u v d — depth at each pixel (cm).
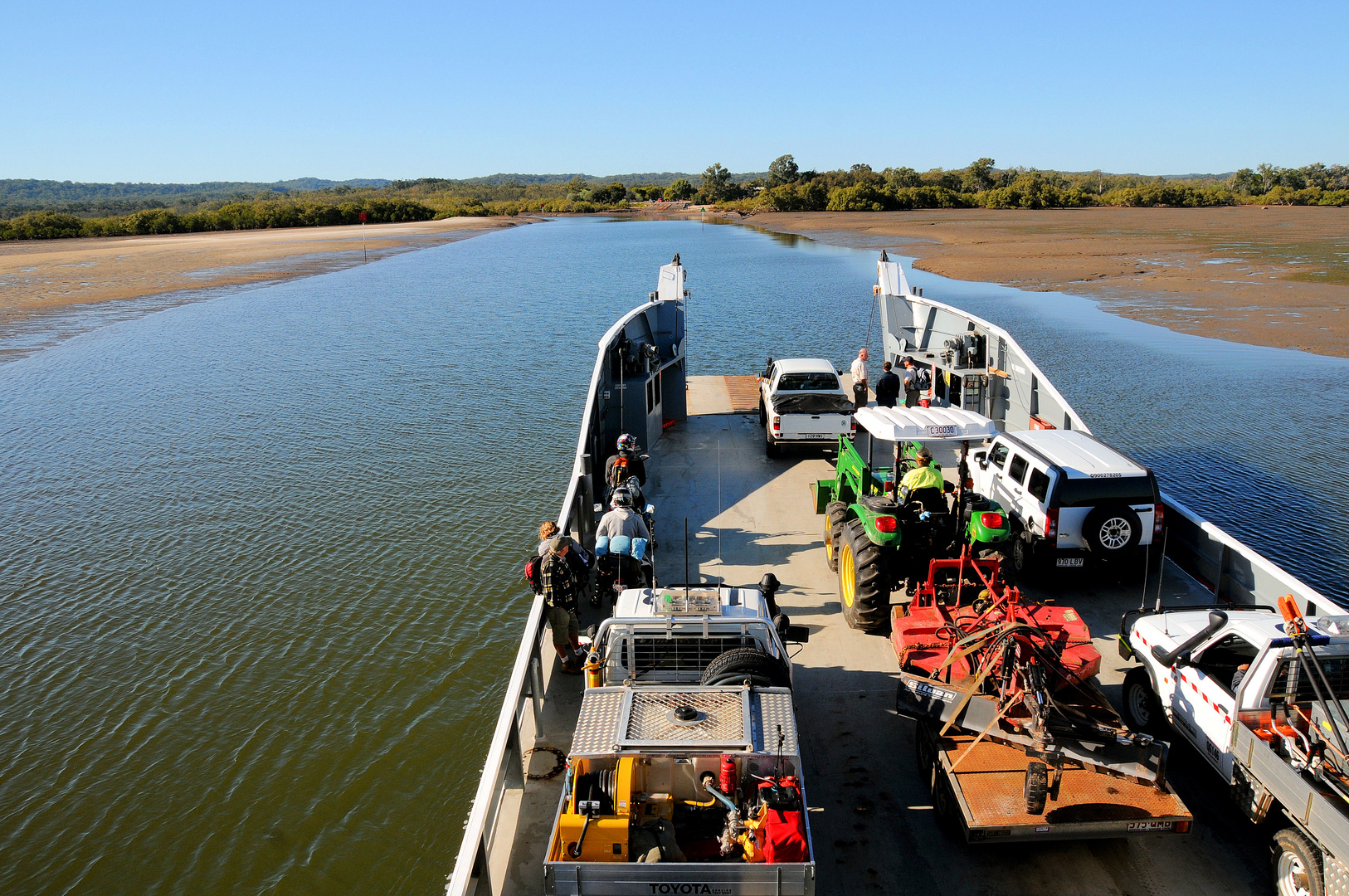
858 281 5362
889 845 579
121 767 1088
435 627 1393
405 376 3086
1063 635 645
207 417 2575
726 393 1955
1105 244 7388
